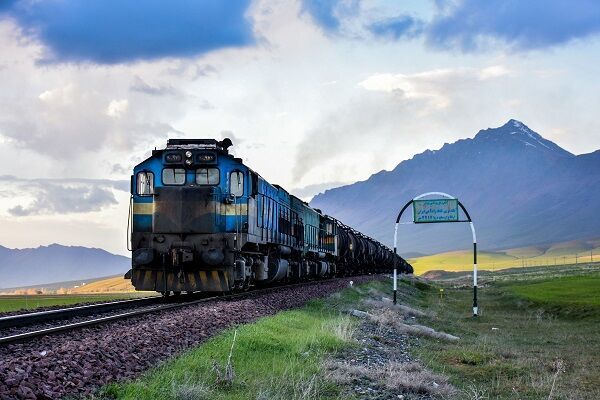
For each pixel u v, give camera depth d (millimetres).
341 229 57344
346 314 25141
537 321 31906
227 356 12477
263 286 31656
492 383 14414
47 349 11586
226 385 10617
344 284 41625
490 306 45000
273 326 17094
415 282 73500
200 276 22672
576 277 74688
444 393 12750
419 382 12953
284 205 32656
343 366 13742
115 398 8953
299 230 37094
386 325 23609
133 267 23078
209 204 22672
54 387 8609
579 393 13562
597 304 34969
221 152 23406
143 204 23266
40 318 16453
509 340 24047
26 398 7945
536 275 115750
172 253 22281
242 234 23047
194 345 13211
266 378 11547
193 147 23547
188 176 23250
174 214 22703
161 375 10273
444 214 34406
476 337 24938
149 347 11992
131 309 20422
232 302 20000
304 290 30031
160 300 23703
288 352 14227
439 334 22922
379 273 89625
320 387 11711
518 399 12844
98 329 14273
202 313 16781
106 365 10070
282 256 33094
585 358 18844
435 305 44125
